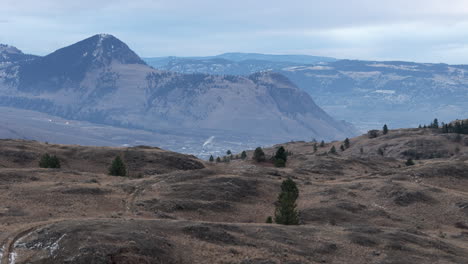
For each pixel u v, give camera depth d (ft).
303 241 145.69
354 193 268.82
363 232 164.86
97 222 128.16
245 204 230.07
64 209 175.01
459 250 162.61
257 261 118.11
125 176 296.10
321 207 230.48
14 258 104.42
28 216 158.51
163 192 228.22
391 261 134.10
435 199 255.29
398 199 254.06
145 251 110.32
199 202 213.66
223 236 136.46
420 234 181.27
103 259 101.96
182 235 131.34
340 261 130.62
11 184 212.84
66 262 100.78
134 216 178.19
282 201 189.37
